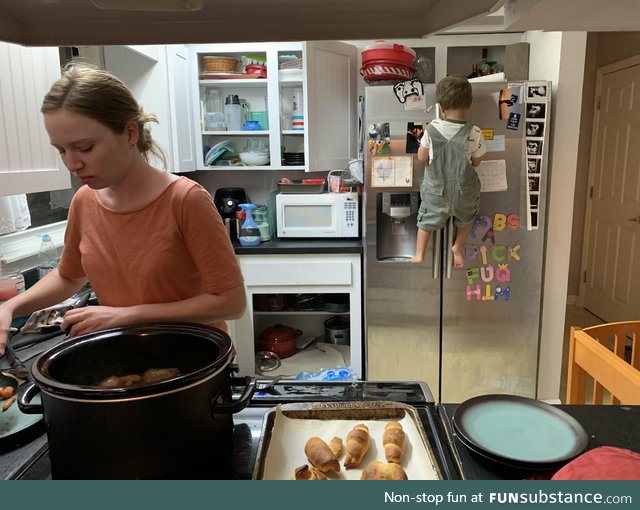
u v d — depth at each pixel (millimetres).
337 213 2699
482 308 2484
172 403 656
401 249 2539
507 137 2318
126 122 916
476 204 2266
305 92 2643
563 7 548
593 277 4359
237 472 731
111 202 1049
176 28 718
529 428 800
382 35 711
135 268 1049
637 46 3691
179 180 1048
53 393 640
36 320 1495
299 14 693
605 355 1145
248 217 2670
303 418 865
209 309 1011
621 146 3900
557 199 2445
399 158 2361
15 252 1899
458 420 818
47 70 1560
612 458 622
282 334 3051
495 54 2938
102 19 712
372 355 2572
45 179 1547
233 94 3072
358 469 737
